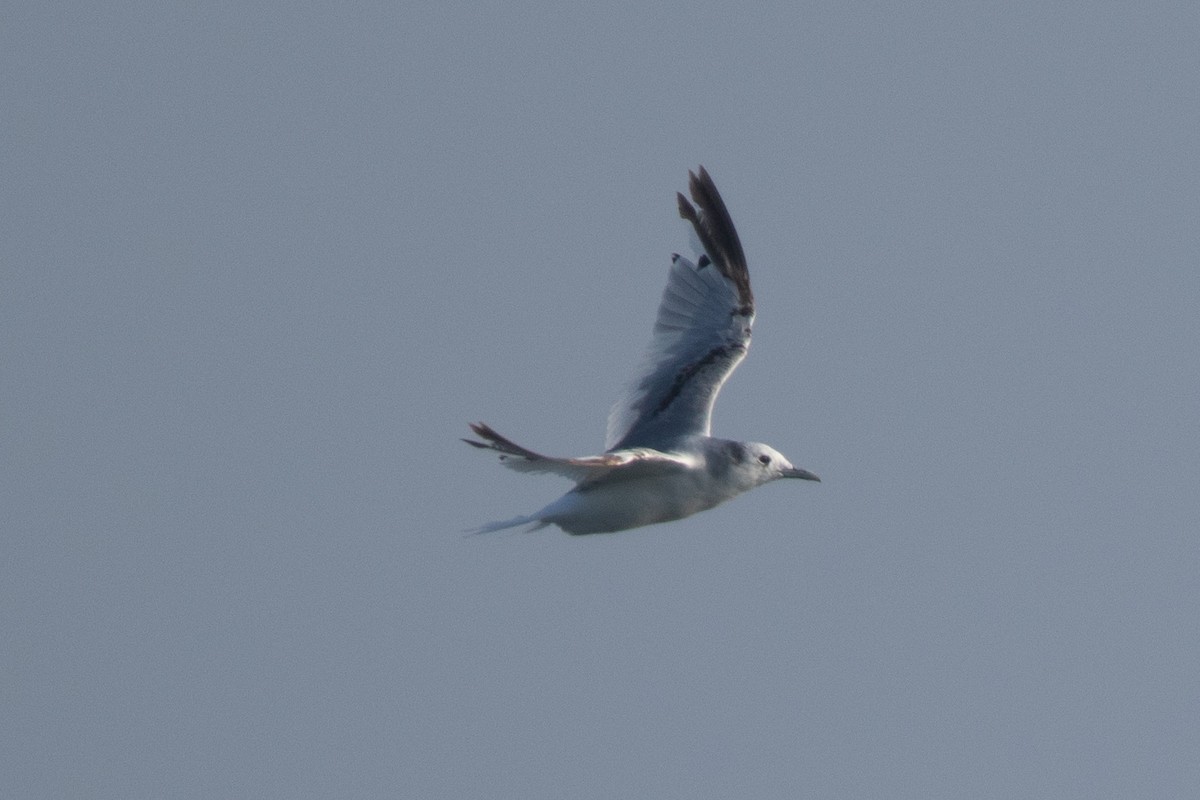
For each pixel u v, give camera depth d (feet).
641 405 61.87
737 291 63.10
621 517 58.39
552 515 57.98
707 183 63.82
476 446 50.16
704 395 61.41
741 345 62.49
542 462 52.95
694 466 58.54
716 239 63.52
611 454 55.36
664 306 63.46
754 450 60.23
